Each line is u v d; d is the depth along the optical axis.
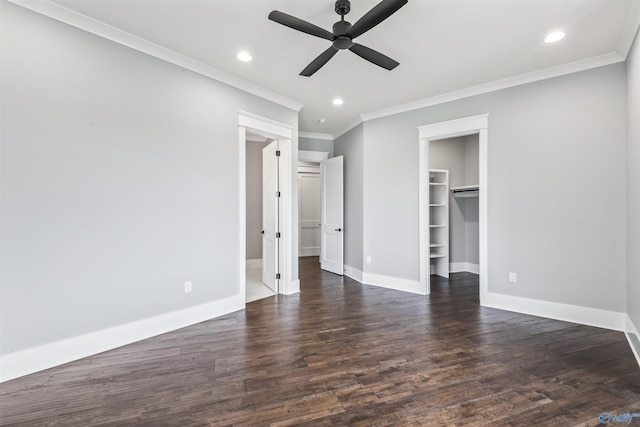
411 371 2.11
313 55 2.87
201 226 3.07
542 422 1.59
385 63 2.42
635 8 2.12
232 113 3.35
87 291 2.32
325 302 3.75
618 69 2.82
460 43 2.65
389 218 4.43
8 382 1.94
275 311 3.41
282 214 4.15
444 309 3.47
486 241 3.57
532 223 3.28
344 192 5.36
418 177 4.12
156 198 2.72
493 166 3.52
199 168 3.05
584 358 2.29
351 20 2.34
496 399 1.79
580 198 3.01
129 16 2.28
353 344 2.55
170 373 2.08
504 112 3.44
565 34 2.51
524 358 2.29
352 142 5.09
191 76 2.98
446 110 3.86
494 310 3.43
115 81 2.47
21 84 2.03
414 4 2.13
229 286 3.35
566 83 3.07
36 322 2.09
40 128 2.10
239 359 2.28
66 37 2.22
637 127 2.37
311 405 1.73
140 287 2.62
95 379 2.00
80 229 2.29
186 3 2.13
